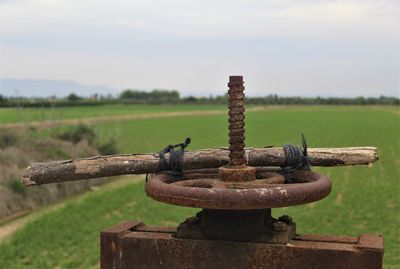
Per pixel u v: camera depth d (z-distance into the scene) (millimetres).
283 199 3199
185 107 131875
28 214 16859
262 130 54625
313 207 17531
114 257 3910
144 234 3951
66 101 123125
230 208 3205
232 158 3754
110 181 23703
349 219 15953
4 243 13078
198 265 3697
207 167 4246
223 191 3211
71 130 29047
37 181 4082
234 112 3750
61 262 11594
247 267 3592
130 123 66125
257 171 4191
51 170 4082
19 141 22719
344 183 23125
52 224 14969
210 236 3711
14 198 17344
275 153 4117
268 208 3441
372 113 98312
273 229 3625
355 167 28094
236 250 3605
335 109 122062
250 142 40781
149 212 17188
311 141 41656
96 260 11906
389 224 15398
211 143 39531
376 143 40469
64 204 18281
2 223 15711
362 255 3385
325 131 53031
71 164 4113
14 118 51906
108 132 35906
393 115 89625
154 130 55188
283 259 3521
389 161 30375
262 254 3562
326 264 3443
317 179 3650
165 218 16375
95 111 92812
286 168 4062
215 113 98312
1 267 11422
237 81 3754
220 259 3641
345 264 3414
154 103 154000
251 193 3184
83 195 20062
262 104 152625
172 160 4086
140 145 38719
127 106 132875
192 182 3773
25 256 12289
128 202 18859
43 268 11312
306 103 154750
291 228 3719
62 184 19906
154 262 3807
